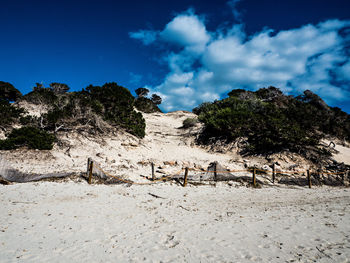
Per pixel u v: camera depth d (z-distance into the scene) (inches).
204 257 173.3
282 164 762.8
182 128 1434.5
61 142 706.8
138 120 1054.4
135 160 740.7
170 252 181.6
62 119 791.7
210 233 225.3
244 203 372.2
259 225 252.4
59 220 245.0
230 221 266.5
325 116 1466.5
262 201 391.5
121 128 976.3
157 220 264.2
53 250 177.0
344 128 1448.1
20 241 188.5
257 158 848.3
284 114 1245.1
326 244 199.2
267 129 976.9
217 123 1079.0
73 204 307.3
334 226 249.0
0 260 154.9
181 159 820.6
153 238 210.1
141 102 2046.0
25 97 997.8
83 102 889.5
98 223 244.4
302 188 543.8
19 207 276.1
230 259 170.1
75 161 618.5
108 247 187.6
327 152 841.5
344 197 441.7
